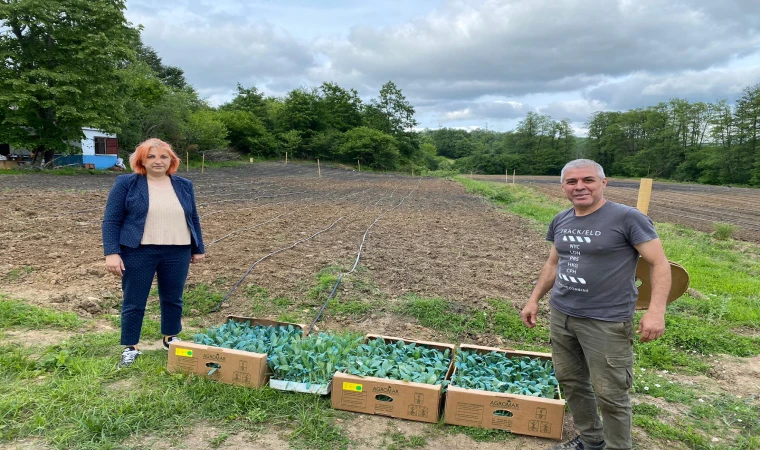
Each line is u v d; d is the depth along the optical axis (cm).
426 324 567
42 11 2438
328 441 313
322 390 360
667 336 544
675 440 345
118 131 2894
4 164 2641
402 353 407
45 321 487
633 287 275
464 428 339
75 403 331
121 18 2753
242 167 4356
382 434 327
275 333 432
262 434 317
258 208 1549
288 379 370
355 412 352
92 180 2292
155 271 413
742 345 541
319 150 6097
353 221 1369
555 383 367
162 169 395
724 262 1038
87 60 2633
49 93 2531
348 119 7031
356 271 750
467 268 830
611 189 3869
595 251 274
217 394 356
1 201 1317
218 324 543
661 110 7875
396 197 2370
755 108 5891
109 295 593
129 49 2775
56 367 385
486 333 552
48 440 293
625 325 270
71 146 2841
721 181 6016
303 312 585
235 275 702
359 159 6141
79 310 542
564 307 289
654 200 2891
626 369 272
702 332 555
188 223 414
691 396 414
